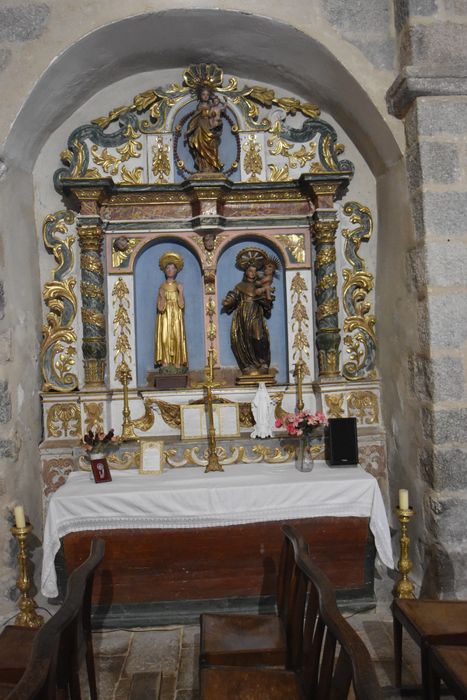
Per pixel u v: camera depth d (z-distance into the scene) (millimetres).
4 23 4297
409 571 4062
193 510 4047
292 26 4355
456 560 3951
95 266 4902
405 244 4406
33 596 4430
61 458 4836
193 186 4836
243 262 5238
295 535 3096
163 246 5238
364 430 5020
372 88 4363
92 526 4020
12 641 2979
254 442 4828
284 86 5164
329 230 4996
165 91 5105
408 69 3990
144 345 5207
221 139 5191
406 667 3453
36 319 4863
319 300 5062
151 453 4523
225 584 4129
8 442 4234
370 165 5094
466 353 4004
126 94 5105
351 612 4125
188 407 4898
